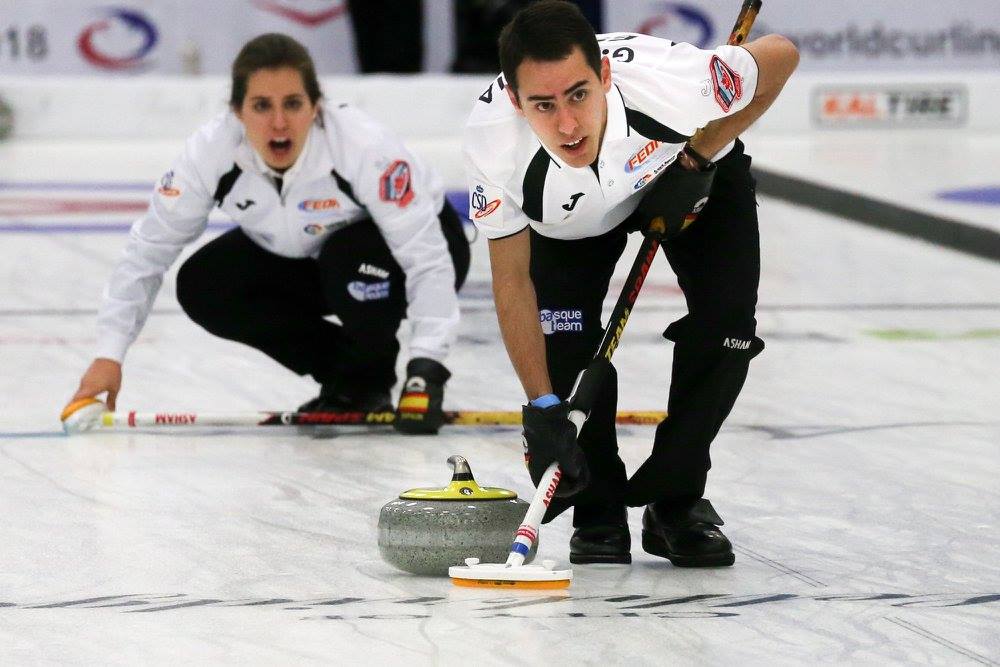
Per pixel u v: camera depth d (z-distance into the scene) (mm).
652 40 12289
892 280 31297
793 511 14562
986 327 25828
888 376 21625
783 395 20344
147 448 17500
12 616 11172
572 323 12914
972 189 41062
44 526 13953
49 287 29031
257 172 17203
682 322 12891
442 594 11734
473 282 30266
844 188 40938
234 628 10836
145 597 11664
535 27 11125
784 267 32938
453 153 47219
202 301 18766
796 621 11008
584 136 11336
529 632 10711
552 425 11859
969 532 13766
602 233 12859
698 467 12797
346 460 16875
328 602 11508
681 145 12227
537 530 11984
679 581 12195
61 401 20016
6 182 42812
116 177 43938
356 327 18219
